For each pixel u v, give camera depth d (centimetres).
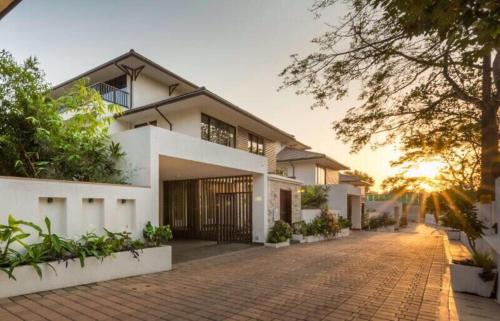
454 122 761
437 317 423
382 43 442
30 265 496
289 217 1427
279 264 803
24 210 529
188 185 1386
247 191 1266
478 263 548
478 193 828
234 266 773
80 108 884
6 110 741
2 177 506
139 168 765
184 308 449
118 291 529
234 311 439
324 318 415
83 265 555
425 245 1264
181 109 1305
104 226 645
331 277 655
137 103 1505
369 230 2344
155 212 750
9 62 765
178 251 1015
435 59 445
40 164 729
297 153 2534
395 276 670
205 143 938
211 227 1314
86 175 763
